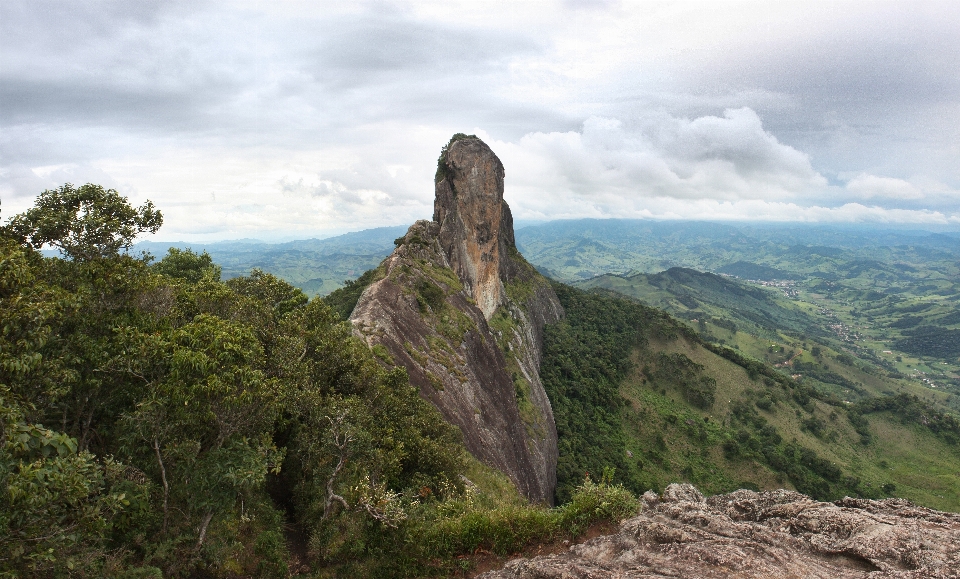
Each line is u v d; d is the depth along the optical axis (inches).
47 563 350.3
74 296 477.4
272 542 551.2
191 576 480.1
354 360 989.8
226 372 464.8
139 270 593.6
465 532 483.2
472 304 2421.3
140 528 472.1
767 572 339.0
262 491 669.9
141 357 455.5
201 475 466.0
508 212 4566.9
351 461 693.3
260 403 517.0
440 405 1539.1
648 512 483.8
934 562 331.6
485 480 1104.8
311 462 686.5
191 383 449.7
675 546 388.5
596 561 396.8
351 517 589.3
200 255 1382.9
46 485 320.8
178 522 510.6
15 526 325.1
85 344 477.4
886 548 358.9
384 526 533.3
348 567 525.7
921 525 398.3
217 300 781.9
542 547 472.4
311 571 540.1
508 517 490.3
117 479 446.6
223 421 489.1
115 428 542.9
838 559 370.3
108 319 522.6
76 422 513.7
